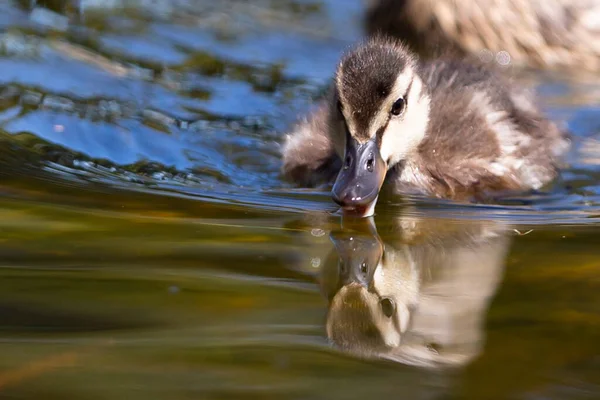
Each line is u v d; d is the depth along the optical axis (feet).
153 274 24.35
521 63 52.54
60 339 20.38
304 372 19.25
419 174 35.55
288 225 29.25
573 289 23.88
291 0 60.03
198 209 30.48
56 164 34.14
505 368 19.74
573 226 29.73
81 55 47.01
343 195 30.55
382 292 23.81
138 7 55.57
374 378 19.15
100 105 41.27
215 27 54.29
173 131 39.52
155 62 48.03
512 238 28.43
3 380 18.49
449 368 19.53
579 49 52.31
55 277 23.86
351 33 55.06
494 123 38.47
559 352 20.34
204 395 18.12
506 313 22.52
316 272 25.02
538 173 37.24
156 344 20.31
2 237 26.66
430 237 28.73
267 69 48.91
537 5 51.98
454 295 23.68
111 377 18.74
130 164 35.45
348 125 32.68
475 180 35.78
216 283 23.89
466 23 52.06
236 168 36.47
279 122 41.81
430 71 40.70
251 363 19.60
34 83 42.63
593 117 43.52
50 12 51.70
